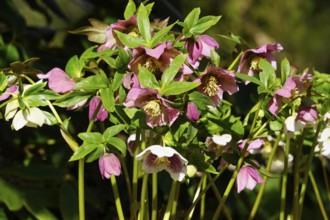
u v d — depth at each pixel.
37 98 1.36
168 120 1.32
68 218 1.78
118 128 1.36
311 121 1.42
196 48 1.38
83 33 1.43
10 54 1.94
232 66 1.46
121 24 1.39
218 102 1.38
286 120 1.44
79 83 1.33
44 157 1.98
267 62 1.41
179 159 1.36
